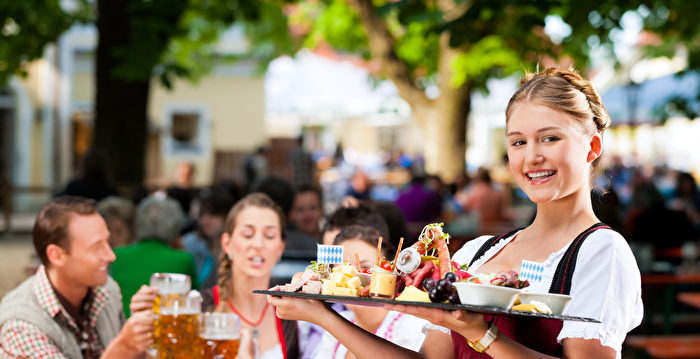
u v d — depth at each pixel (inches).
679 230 315.3
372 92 709.9
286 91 706.2
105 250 116.4
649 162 916.0
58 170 752.3
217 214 240.8
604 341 65.2
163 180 431.5
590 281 67.6
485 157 1016.2
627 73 611.2
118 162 396.8
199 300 109.7
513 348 62.7
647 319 294.7
